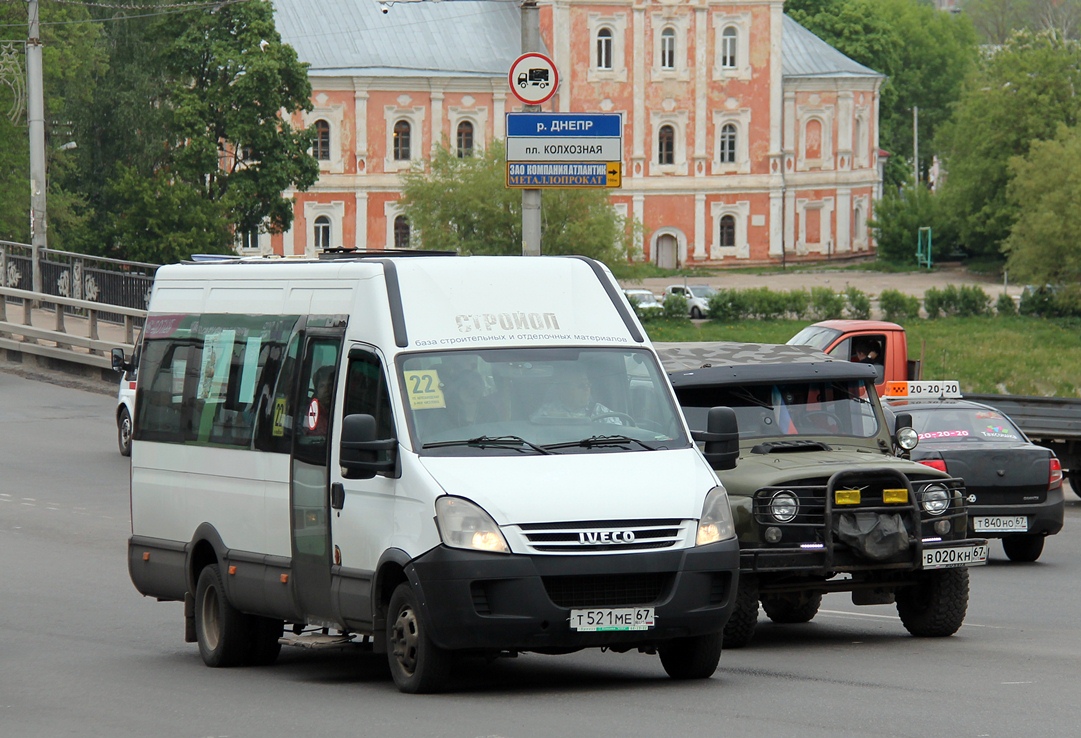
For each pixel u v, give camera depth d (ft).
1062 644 138.82
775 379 151.43
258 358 130.82
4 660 138.72
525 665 130.00
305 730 100.27
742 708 104.53
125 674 130.41
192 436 138.51
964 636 145.38
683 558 108.17
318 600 120.37
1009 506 201.05
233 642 132.87
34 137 494.18
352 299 120.98
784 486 135.85
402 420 112.47
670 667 117.70
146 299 417.28
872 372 154.51
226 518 132.87
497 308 119.34
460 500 106.83
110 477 282.77
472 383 114.83
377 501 113.09
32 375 421.59
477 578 105.19
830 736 93.81
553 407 115.24
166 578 141.90
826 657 132.26
